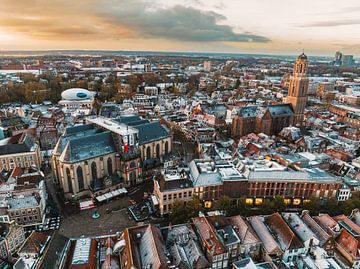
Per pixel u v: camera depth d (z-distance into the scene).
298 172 148.00
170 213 135.25
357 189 155.88
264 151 187.62
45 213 137.75
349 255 105.88
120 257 96.00
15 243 111.19
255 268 92.12
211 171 148.75
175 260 94.50
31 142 188.50
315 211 135.50
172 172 149.88
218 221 111.00
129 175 162.88
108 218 135.12
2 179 156.62
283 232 108.50
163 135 193.25
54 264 89.56
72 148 148.25
